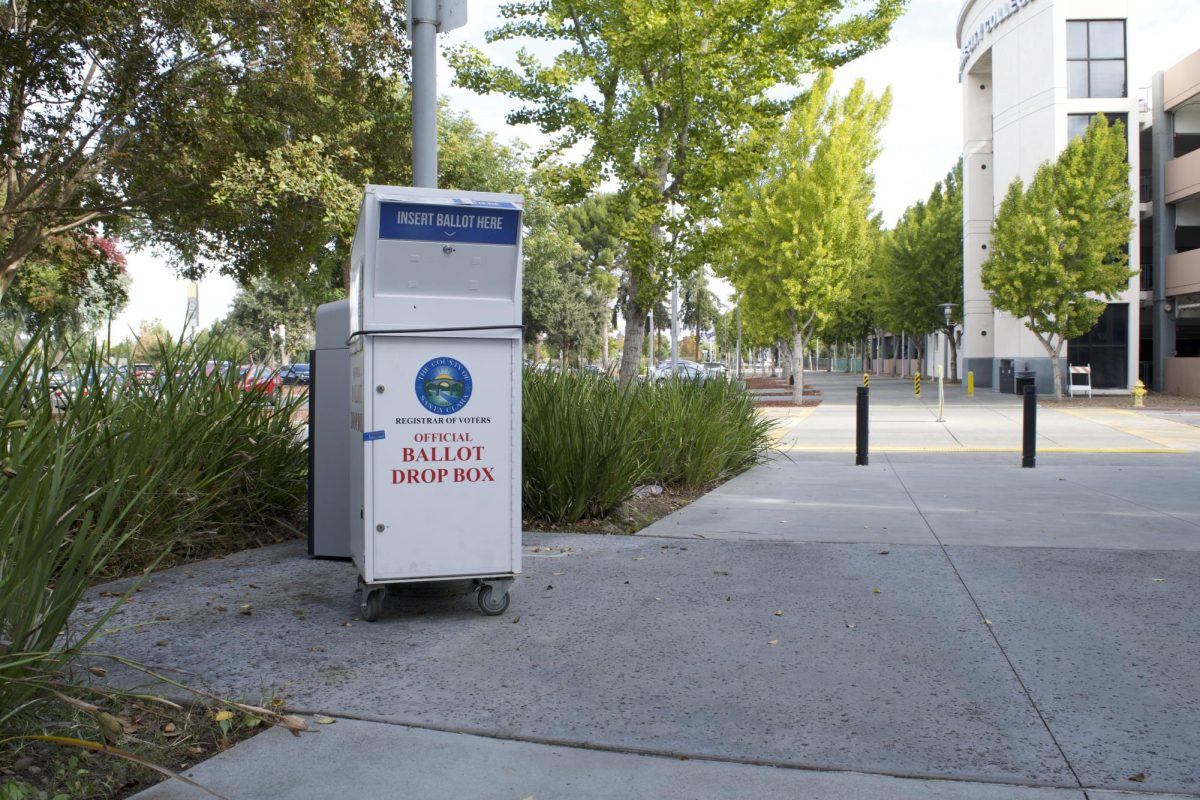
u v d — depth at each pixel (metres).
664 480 10.50
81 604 5.35
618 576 6.20
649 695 4.02
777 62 11.69
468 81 12.23
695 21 10.84
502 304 5.07
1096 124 30.92
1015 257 31.36
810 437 19.03
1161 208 35.50
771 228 31.30
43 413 5.36
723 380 14.09
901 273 48.34
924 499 9.86
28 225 12.30
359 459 5.13
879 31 12.01
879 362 84.50
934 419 23.77
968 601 5.52
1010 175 35.84
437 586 5.80
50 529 3.42
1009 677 4.22
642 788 3.18
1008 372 36.69
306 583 5.97
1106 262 32.97
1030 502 9.57
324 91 13.37
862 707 3.88
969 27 40.12
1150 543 7.21
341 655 4.54
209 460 6.97
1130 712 3.81
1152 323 37.25
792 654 4.56
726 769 3.32
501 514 5.13
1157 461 13.93
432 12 7.10
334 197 12.42
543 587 5.91
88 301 15.17
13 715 3.21
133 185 12.85
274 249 14.30
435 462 5.02
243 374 7.75
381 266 4.86
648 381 11.81
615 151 11.84
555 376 9.70
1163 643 4.68
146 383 6.95
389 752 3.46
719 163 11.53
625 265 12.08
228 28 11.10
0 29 9.84
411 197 4.80
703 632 4.93
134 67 10.74
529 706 3.90
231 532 7.16
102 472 5.41
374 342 4.91
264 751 3.46
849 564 6.54
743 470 12.69
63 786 3.12
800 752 3.45
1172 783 3.19
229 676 4.22
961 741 3.54
